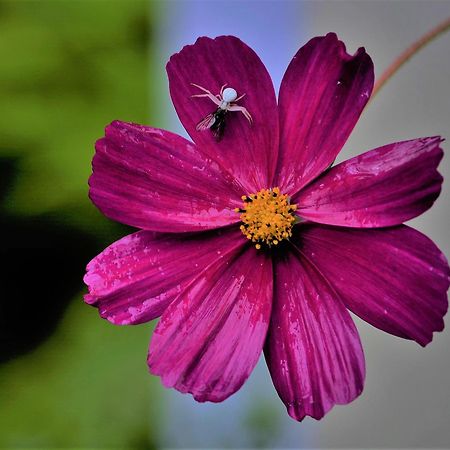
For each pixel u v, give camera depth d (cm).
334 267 42
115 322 42
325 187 42
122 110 55
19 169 55
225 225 42
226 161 43
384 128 53
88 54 55
